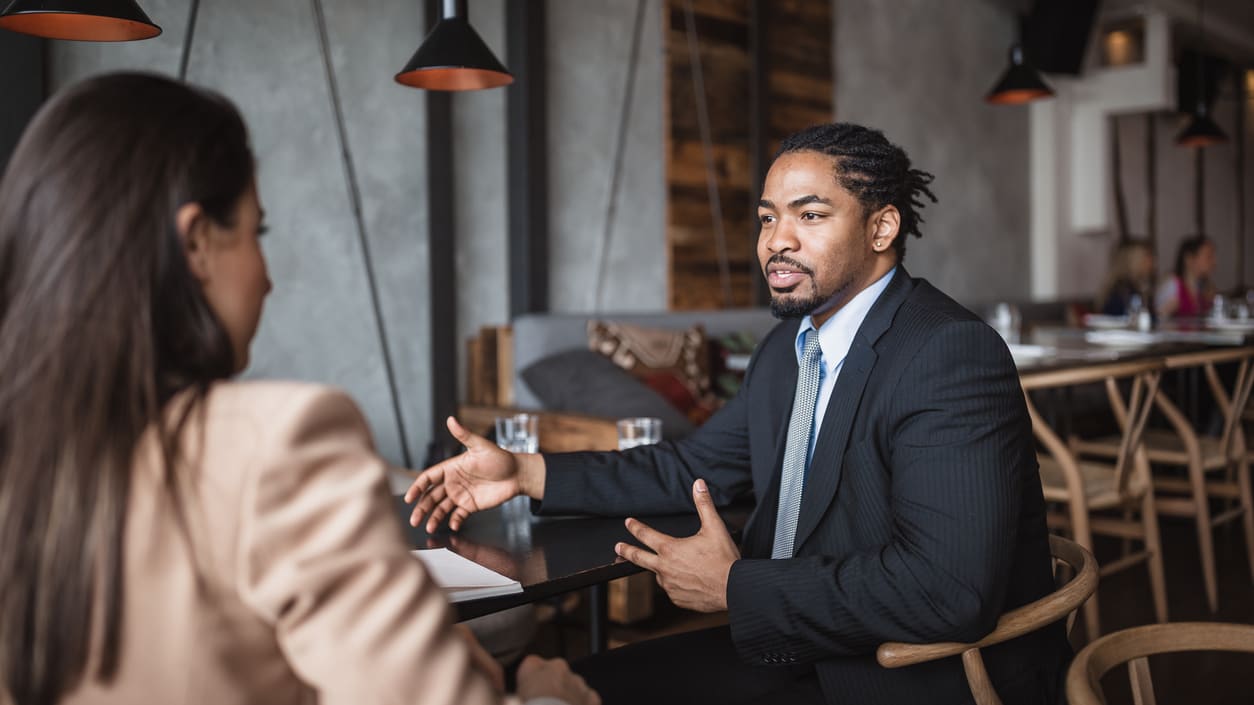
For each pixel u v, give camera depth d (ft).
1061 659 4.43
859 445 4.29
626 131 14.93
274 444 2.02
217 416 2.08
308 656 1.99
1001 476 3.95
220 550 1.98
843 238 4.51
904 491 4.02
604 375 12.03
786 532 4.73
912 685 4.09
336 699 1.98
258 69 11.17
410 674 2.03
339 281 11.91
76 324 2.04
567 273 14.25
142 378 2.06
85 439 1.99
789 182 4.55
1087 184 24.49
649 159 15.25
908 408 4.11
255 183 2.42
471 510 4.82
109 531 1.97
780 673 4.53
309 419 2.07
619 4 14.73
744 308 16.55
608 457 5.13
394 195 12.39
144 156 2.15
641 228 15.17
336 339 11.91
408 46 12.50
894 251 4.74
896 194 4.58
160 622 1.97
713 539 4.23
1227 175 33.45
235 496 2.00
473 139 13.24
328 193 11.79
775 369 5.13
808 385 4.79
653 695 4.32
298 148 11.53
